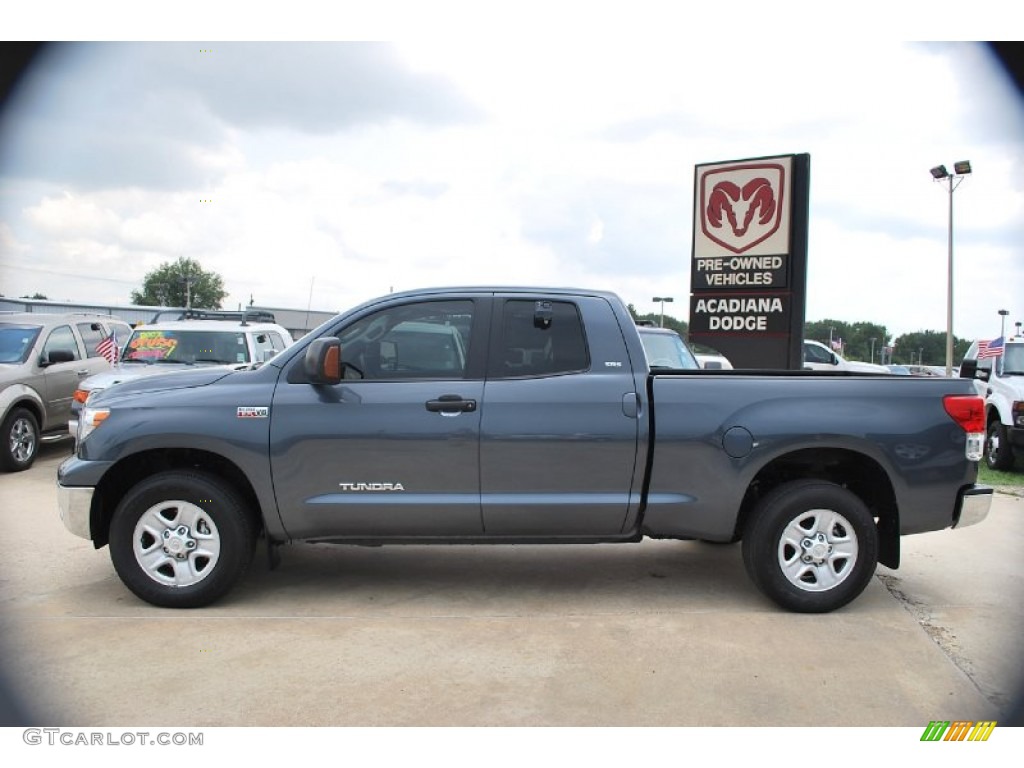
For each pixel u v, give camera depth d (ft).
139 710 11.25
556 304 15.88
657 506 15.21
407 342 15.71
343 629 14.35
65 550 19.29
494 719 11.05
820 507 15.23
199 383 15.64
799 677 12.52
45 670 12.50
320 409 15.07
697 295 37.73
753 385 15.38
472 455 15.06
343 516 15.16
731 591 16.87
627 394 15.24
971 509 15.33
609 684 12.21
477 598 16.22
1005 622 15.11
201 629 14.25
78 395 28.50
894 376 15.80
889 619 15.20
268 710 11.27
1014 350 37.35
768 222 36.01
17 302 97.81
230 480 16.06
